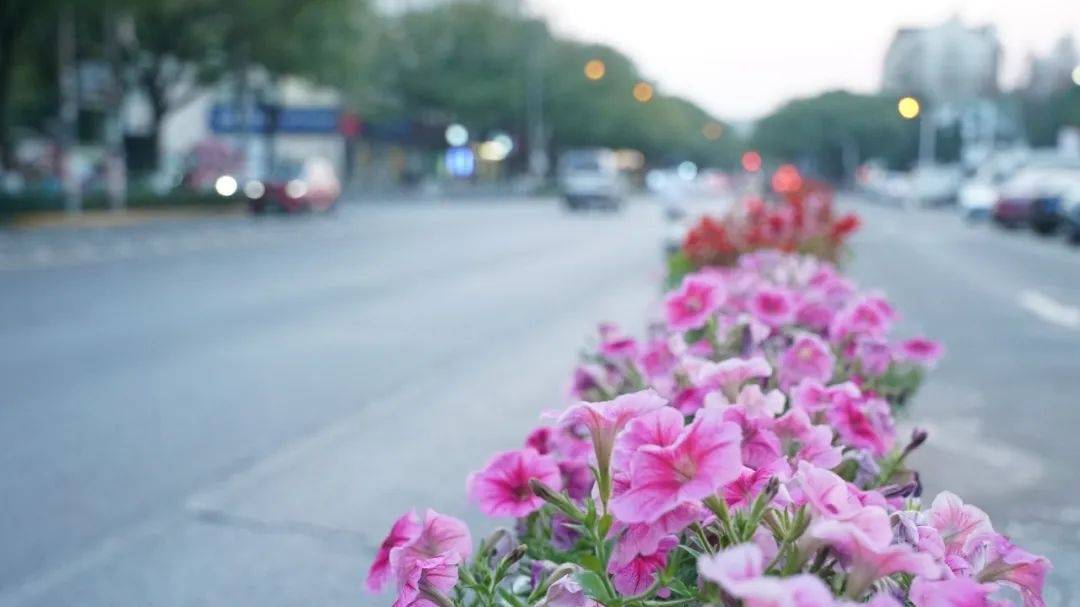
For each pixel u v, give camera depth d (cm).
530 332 1241
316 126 5944
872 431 294
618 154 9825
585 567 211
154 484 651
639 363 371
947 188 5103
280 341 1173
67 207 3109
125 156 3966
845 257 1085
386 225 3306
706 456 180
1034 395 870
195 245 2422
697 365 314
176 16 3653
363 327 1277
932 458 684
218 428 787
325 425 796
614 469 203
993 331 1214
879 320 435
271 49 3878
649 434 191
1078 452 698
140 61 3869
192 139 6203
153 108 3988
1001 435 740
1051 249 2517
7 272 1823
